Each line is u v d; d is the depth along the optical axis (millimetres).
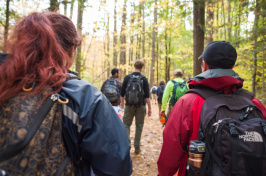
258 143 1009
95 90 868
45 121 695
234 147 999
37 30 785
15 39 794
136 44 21938
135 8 19891
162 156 1305
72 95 773
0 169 596
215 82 1232
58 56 800
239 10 6930
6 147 616
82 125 759
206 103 1194
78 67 5898
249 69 11516
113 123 842
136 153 4016
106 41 12492
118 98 4359
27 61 732
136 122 4012
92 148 759
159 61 22828
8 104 685
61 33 862
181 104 1298
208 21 10461
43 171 667
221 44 1309
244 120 1091
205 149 1075
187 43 17641
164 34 17953
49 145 706
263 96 9969
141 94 3838
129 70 17562
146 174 3213
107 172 773
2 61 758
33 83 724
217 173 1019
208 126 1107
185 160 1311
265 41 6977
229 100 1180
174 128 1271
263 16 6781
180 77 4219
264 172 979
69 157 768
